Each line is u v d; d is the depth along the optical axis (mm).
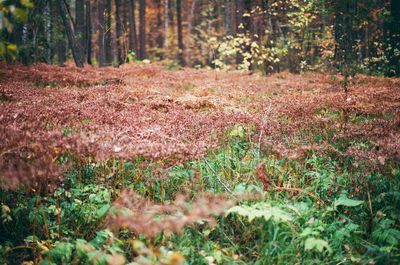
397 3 16406
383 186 4543
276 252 3641
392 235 3742
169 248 3729
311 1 13672
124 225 3664
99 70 14555
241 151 5770
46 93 8820
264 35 18328
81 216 4133
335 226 3959
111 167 5023
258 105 8430
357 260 3574
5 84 9914
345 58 14891
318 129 6453
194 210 3158
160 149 4160
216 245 3854
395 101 8875
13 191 4242
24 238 3939
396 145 4617
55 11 20906
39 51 18969
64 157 4812
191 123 5988
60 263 3559
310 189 4648
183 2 45000
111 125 5531
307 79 14617
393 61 16766
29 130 4598
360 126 6066
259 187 4457
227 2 33812
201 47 39812
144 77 14133
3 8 3021
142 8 33500
